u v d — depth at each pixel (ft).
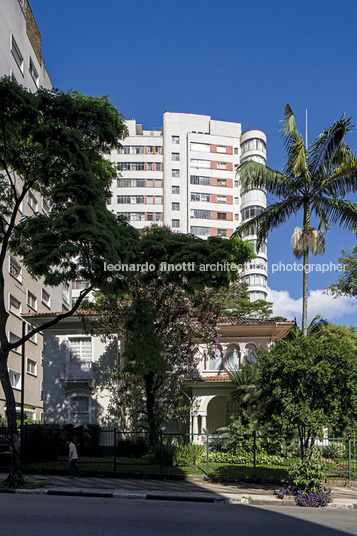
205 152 267.39
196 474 65.46
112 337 97.40
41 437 77.00
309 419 55.36
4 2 135.74
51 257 53.88
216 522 35.42
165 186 262.67
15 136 60.49
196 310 88.74
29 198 146.61
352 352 59.41
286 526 34.78
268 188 88.28
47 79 182.29
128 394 94.48
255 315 167.53
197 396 94.63
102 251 55.36
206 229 260.83
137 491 54.44
